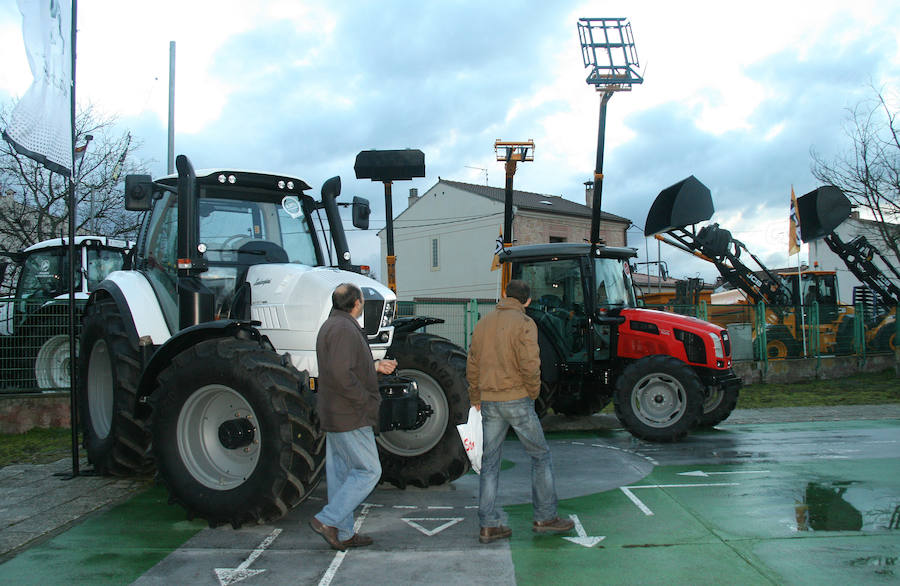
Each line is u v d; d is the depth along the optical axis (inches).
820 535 166.6
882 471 243.0
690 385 307.0
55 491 216.4
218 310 206.5
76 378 256.7
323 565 148.9
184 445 180.7
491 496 165.6
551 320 350.3
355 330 158.1
